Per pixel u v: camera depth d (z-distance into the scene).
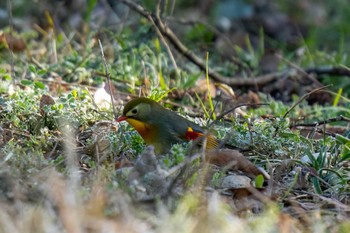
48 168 8.94
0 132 10.53
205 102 14.19
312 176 9.92
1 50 15.73
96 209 7.46
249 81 15.78
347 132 12.20
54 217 7.41
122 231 7.16
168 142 10.51
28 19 18.02
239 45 19.95
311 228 8.21
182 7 21.55
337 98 14.09
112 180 8.64
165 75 15.07
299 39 20.00
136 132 10.87
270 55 18.47
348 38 20.84
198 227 7.19
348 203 9.38
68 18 17.91
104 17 17.50
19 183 8.42
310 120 13.62
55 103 11.37
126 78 14.45
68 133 10.55
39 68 14.91
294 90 15.85
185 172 8.80
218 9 21.59
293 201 9.04
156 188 8.52
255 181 9.41
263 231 7.62
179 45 15.44
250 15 21.58
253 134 10.98
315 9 22.11
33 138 10.30
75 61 14.86
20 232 6.98
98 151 9.91
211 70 15.49
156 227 7.47
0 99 11.49
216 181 9.13
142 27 16.09
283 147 10.70
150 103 10.58
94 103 11.98
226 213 8.05
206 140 9.71
